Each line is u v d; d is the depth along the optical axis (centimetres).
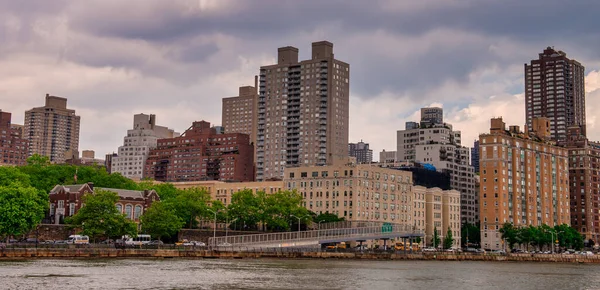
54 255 19712
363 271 18462
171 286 13175
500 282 16738
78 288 12438
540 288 15550
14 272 14600
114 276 14525
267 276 15650
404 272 18762
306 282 14662
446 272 19500
